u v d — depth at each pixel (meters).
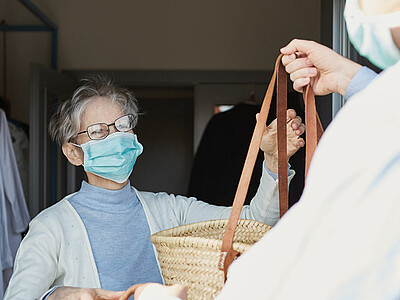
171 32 4.14
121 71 4.12
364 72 0.95
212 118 3.86
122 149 1.55
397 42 0.66
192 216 1.66
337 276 0.57
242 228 1.37
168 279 1.14
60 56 4.11
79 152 1.61
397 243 0.56
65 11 4.13
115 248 1.54
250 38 4.12
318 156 0.60
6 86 4.12
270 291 0.60
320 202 0.58
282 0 4.10
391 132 0.57
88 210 1.56
